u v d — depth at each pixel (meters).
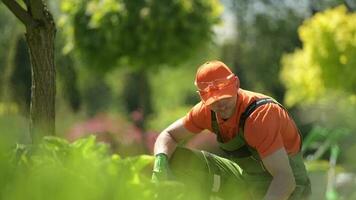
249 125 4.23
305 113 22.91
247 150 4.48
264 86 36.56
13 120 1.79
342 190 7.53
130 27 19.81
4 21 19.58
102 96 34.38
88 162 1.93
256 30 37.16
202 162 4.56
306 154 10.83
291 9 37.53
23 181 1.74
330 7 37.31
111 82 35.25
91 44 19.95
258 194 4.59
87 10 19.81
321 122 17.75
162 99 46.66
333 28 23.48
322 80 23.86
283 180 4.14
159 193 1.98
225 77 4.23
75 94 21.00
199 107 4.59
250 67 36.66
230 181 4.58
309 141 8.47
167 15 19.58
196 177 4.53
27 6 4.71
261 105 4.27
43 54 4.71
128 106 33.97
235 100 4.30
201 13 19.89
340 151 7.83
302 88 24.30
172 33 19.78
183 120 4.66
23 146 2.16
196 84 4.30
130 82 34.03
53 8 24.12
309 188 4.66
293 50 36.91
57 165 1.88
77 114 18.12
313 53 23.88
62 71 21.00
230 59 36.59
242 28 37.22
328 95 23.81
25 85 17.94
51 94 4.73
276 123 4.24
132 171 1.91
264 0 37.59
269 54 36.66
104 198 1.78
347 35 23.44
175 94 46.94
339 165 8.02
